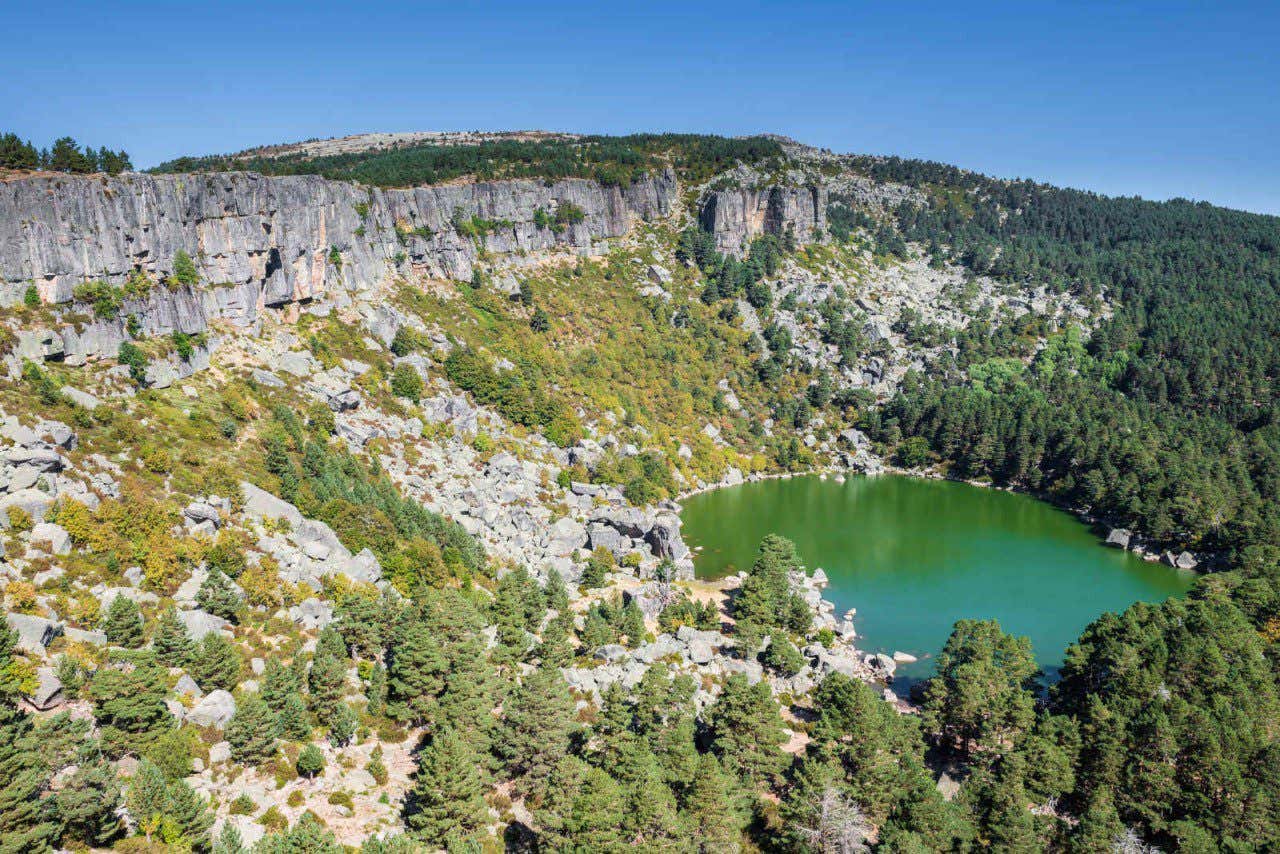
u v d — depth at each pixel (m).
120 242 120.44
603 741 77.88
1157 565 171.62
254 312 148.00
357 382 156.88
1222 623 107.06
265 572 92.56
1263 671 97.88
